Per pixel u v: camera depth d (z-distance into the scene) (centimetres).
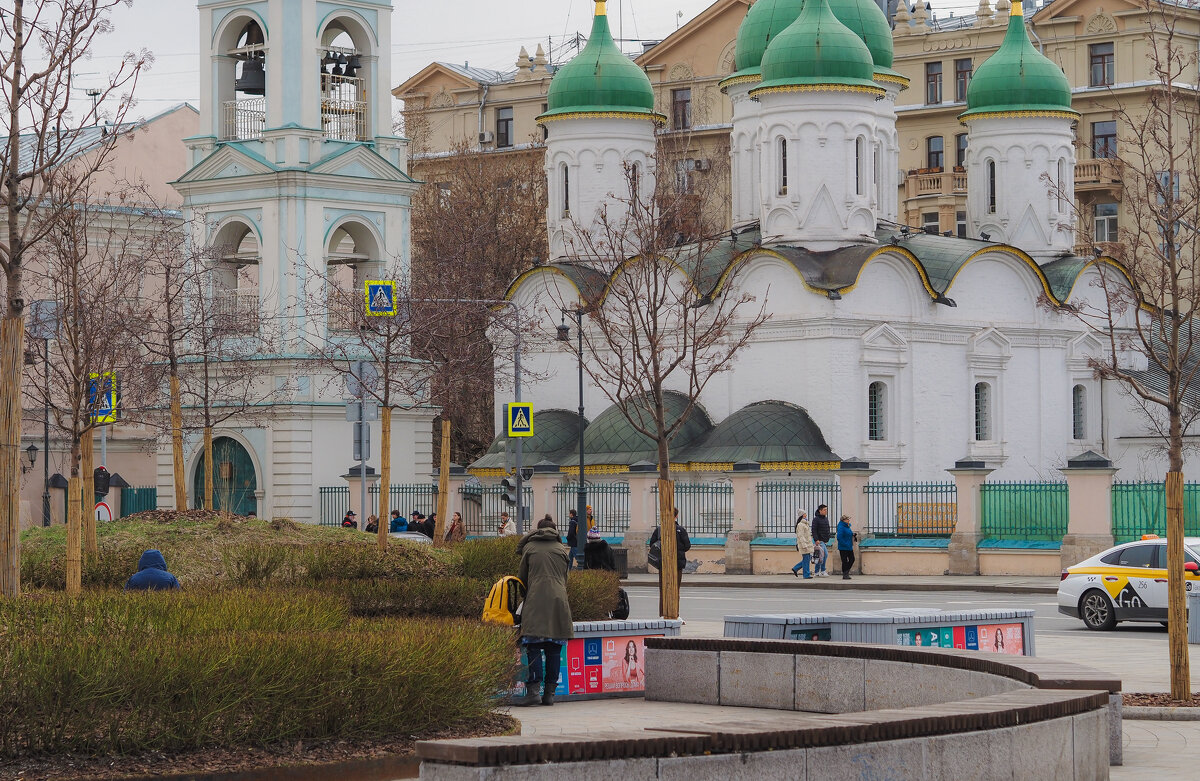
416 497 6462
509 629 2119
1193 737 2059
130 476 7619
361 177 6544
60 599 2020
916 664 2095
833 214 6738
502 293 8012
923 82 9894
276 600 2130
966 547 5316
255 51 6625
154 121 7944
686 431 6612
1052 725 1623
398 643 1828
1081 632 3478
